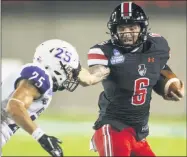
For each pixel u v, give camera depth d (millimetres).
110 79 14984
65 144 30047
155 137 33531
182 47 45312
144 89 15102
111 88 15062
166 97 16000
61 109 45688
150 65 15086
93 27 45844
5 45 46344
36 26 46406
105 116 15328
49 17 46312
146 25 14836
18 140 31031
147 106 15367
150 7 44938
